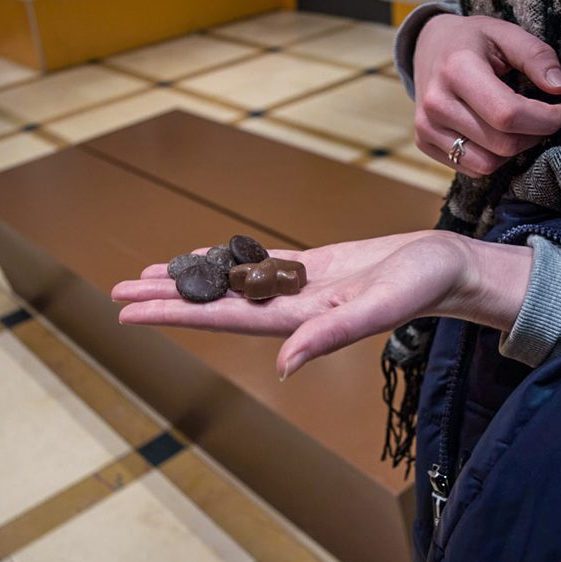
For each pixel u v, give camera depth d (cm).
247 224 142
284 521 117
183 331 121
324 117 254
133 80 309
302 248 132
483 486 43
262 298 48
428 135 54
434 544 49
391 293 40
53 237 147
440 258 42
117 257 139
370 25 346
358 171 157
